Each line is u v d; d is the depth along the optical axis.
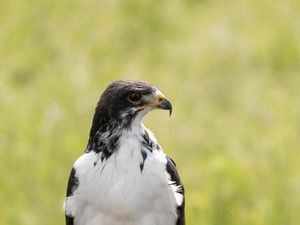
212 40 20.41
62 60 19.78
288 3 22.03
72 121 16.52
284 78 19.52
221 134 16.72
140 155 10.22
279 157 15.52
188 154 16.12
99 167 10.21
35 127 16.31
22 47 20.48
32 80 19.31
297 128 17.00
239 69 19.59
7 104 17.31
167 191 10.27
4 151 15.39
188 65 19.62
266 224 14.23
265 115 17.56
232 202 14.51
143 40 20.92
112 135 10.27
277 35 20.58
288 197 14.63
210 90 18.58
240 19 21.50
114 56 20.20
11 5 21.86
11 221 14.43
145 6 21.81
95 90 17.78
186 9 22.16
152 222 10.34
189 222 14.00
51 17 21.53
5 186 14.95
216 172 14.97
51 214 14.55
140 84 10.34
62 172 15.21
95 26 21.31
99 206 10.25
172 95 18.25
